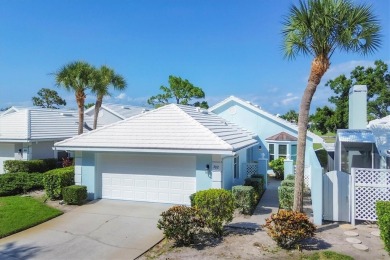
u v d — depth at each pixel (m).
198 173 13.64
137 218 12.36
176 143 13.72
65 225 11.62
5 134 24.06
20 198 15.76
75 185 15.10
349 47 10.25
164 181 14.53
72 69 22.05
